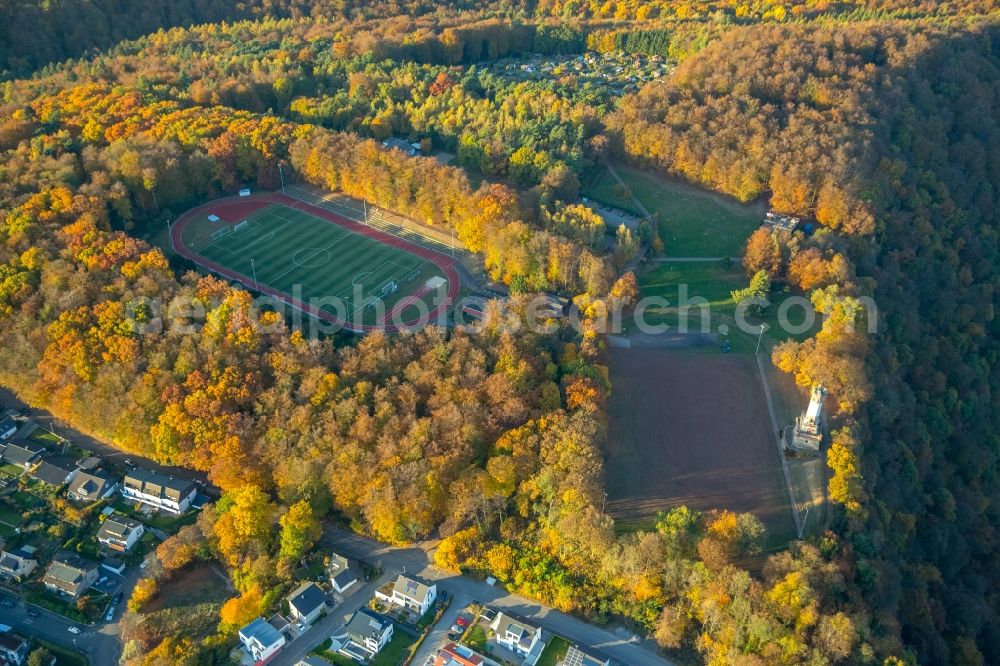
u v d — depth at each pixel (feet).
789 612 614.34
